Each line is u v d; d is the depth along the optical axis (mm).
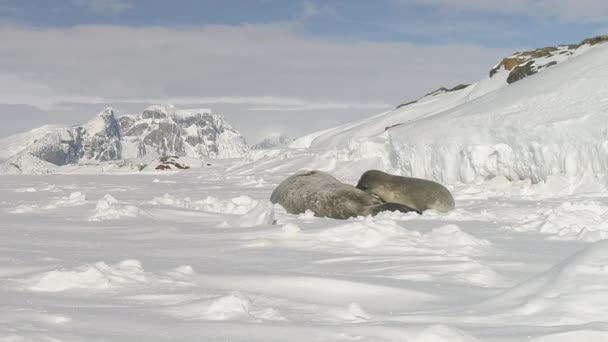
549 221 8938
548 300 3760
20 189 20188
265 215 8562
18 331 2980
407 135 20594
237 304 3678
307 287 4465
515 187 15969
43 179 32156
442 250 6352
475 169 17250
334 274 5004
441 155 18594
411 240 6754
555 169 15422
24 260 5461
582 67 19016
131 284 4320
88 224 8797
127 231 8000
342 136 35781
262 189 19609
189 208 11477
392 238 6754
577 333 3154
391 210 10859
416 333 3203
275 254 6055
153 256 5969
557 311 3611
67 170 46344
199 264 5449
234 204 11617
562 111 16500
